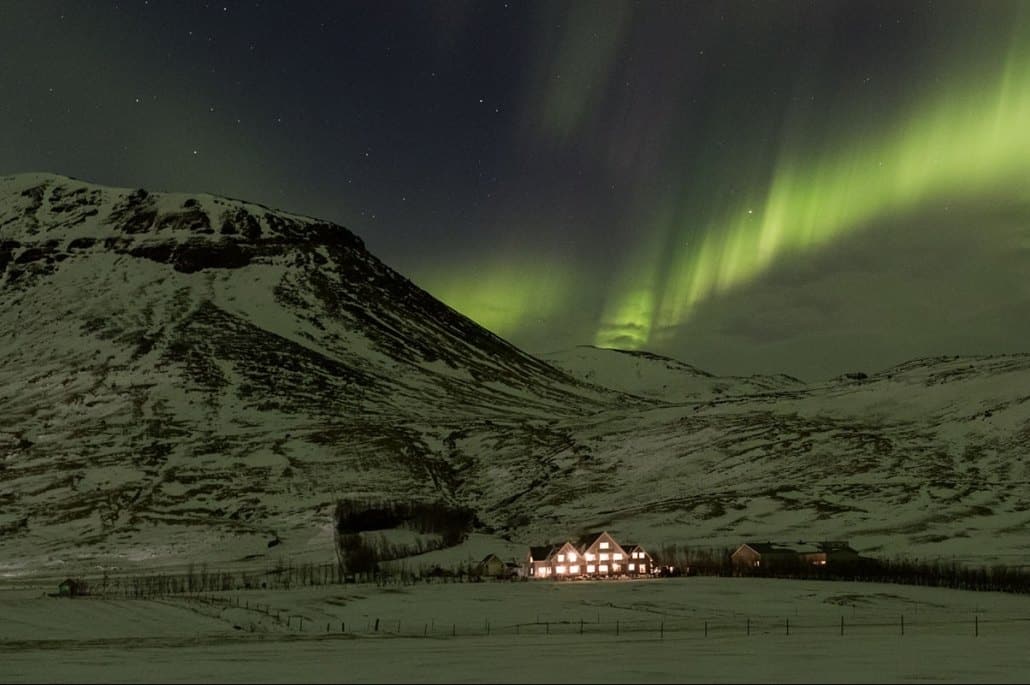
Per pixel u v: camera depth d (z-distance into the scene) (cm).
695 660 5444
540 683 4453
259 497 19050
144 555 15300
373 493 19500
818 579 12238
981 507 17200
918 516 16875
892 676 4616
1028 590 11094
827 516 17312
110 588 11756
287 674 4925
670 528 17350
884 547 15125
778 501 18512
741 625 8412
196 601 9888
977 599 10400
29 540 16438
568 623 8850
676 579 12550
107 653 6372
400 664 5369
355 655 5984
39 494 19112
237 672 5050
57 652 6506
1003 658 5425
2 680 4847
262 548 15725
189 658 5919
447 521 18200
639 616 9306
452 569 14462
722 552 15012
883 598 10475
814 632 7562
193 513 18050
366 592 11062
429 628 8569
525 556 15850
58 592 10775
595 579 13138
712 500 18938
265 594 10788
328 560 14850
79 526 17212
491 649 6350
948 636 7006
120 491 19200
